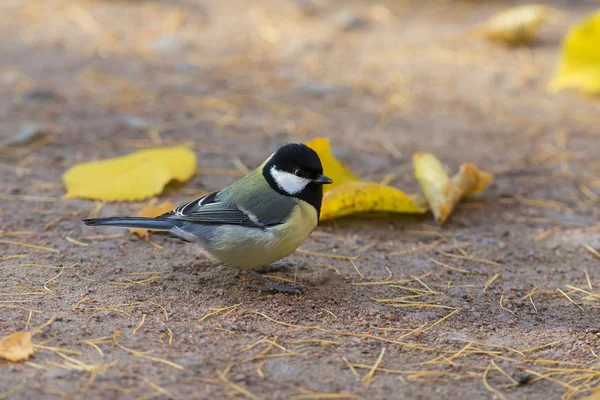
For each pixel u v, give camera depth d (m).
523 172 13.20
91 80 16.66
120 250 9.94
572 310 8.83
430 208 11.41
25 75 16.70
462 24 20.34
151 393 6.62
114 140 13.80
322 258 10.02
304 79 17.14
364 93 16.55
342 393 6.81
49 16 20.38
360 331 8.08
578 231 11.12
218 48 18.70
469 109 15.88
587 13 21.41
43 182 11.98
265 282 8.99
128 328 7.84
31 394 6.49
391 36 19.48
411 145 14.18
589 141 14.48
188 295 8.75
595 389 6.99
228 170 12.79
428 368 7.36
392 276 9.58
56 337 7.54
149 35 19.31
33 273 9.10
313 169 8.42
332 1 21.73
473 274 9.74
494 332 8.22
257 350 7.50
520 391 7.02
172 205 10.74
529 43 19.22
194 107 15.58
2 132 13.80
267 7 21.19
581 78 16.00
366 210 10.98
